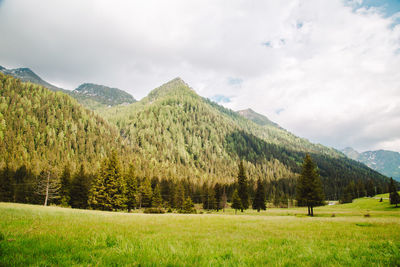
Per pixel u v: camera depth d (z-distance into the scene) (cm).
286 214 5934
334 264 505
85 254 508
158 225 1310
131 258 492
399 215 4475
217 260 516
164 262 470
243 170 7975
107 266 436
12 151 12475
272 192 14500
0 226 858
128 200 6481
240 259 519
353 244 790
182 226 1330
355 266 486
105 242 657
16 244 557
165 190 10125
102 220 1420
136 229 1053
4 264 416
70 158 15262
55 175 6178
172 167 18262
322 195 5138
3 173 7019
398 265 503
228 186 12638
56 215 1568
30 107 19650
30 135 15838
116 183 5325
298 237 974
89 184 6831
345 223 1755
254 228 1346
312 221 2023
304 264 496
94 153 17162
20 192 7200
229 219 2059
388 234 1074
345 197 13075
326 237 988
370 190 12975
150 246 629
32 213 1533
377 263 507
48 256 483
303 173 5353
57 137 17812
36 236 680
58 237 696
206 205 9900
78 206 6134
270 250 660
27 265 420
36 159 12375
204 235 986
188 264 468
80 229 909
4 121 15988
